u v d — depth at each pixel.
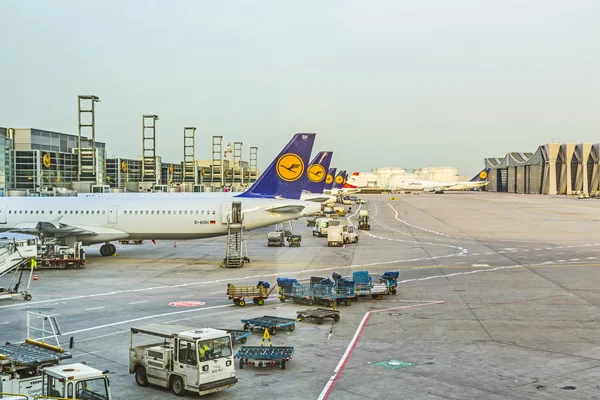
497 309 40.31
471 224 118.50
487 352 29.98
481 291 47.03
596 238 90.19
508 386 24.83
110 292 46.81
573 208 176.25
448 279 52.72
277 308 40.94
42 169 124.50
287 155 68.38
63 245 66.19
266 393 24.16
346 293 41.88
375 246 80.00
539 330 34.53
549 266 60.69
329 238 80.12
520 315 38.44
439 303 42.50
